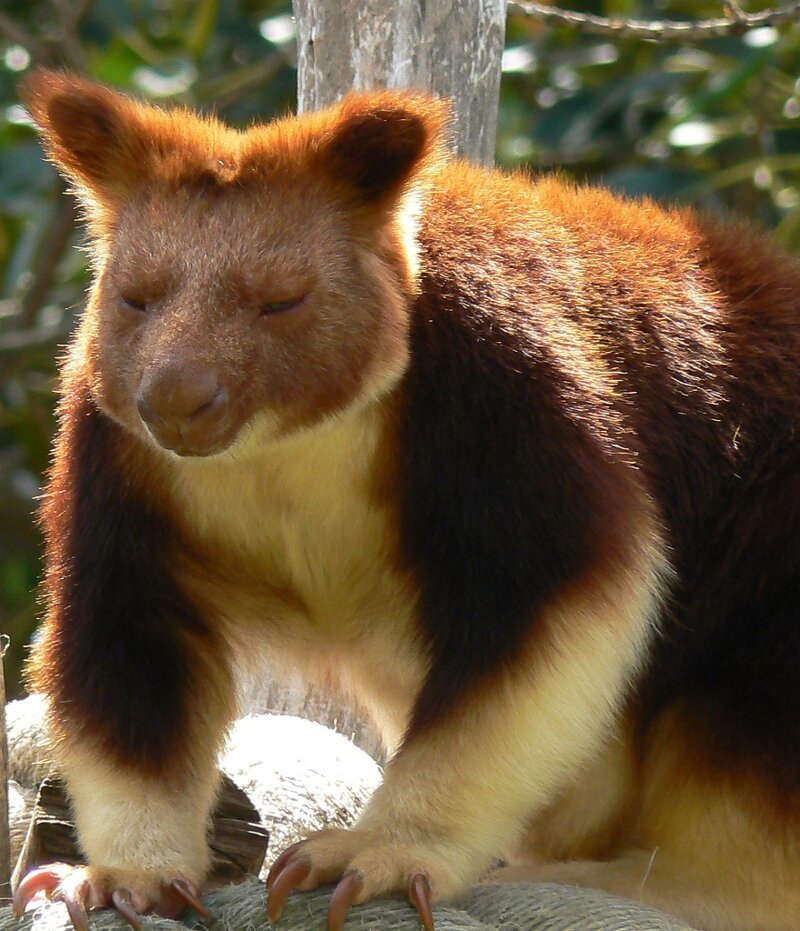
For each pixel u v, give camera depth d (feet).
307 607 27.20
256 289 22.86
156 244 23.11
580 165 64.13
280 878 21.99
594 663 23.90
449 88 33.47
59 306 67.05
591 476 24.31
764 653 27.14
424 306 24.66
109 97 25.07
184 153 24.03
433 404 24.48
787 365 27.78
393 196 24.20
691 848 26.81
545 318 25.16
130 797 24.13
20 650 63.21
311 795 29.96
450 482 24.38
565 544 23.97
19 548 66.44
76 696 24.73
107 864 23.34
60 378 27.61
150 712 24.82
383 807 23.40
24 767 29.99
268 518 25.99
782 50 61.31
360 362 23.62
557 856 29.04
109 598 25.02
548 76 65.00
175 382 21.99
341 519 25.72
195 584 26.14
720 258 28.63
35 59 64.08
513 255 25.76
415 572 25.22
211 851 26.03
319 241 23.49
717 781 26.66
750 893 26.53
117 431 25.08
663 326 27.07
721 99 58.65
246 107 65.21
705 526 27.32
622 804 28.43
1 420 65.82
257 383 22.89
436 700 24.16
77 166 25.09
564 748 23.86
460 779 23.39
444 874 22.61
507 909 23.06
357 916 21.77
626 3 63.36
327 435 24.76
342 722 34.60
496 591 24.04
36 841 25.95
